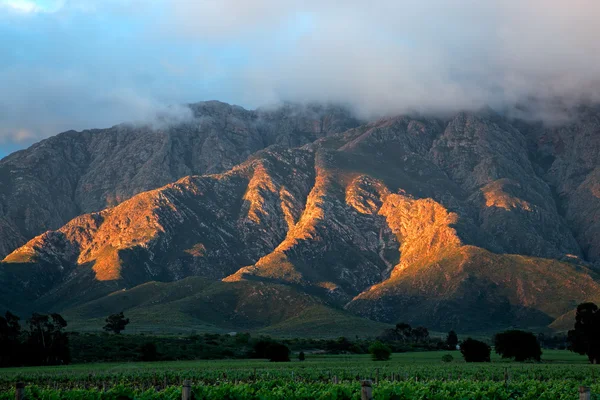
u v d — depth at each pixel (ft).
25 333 545.44
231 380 273.54
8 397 149.89
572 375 300.61
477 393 171.73
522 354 482.28
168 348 563.48
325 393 150.41
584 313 475.31
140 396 152.76
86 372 342.64
